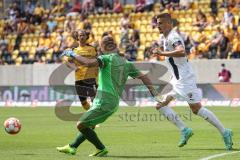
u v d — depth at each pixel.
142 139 37.00
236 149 30.59
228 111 63.34
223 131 30.64
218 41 82.00
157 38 90.62
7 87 87.12
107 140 36.56
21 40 99.88
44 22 101.62
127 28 91.62
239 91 73.69
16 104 86.00
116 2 99.44
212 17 89.19
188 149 30.95
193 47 82.81
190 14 92.31
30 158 27.59
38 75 86.88
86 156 28.20
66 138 38.25
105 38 28.06
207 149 30.78
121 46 87.56
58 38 93.62
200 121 50.88
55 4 103.81
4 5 106.56
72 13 100.31
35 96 84.50
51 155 28.72
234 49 80.94
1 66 89.69
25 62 94.56
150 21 94.00
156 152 29.75
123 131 42.75
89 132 27.94
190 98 31.22
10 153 29.84
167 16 30.75
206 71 78.81
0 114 64.44
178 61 31.12
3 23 104.25
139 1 97.06
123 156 28.17
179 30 84.88
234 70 77.88
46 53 93.25
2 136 39.75
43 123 51.22
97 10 99.88
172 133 40.72
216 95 75.38
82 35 42.91
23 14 103.44
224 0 91.25
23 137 38.94
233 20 85.25
